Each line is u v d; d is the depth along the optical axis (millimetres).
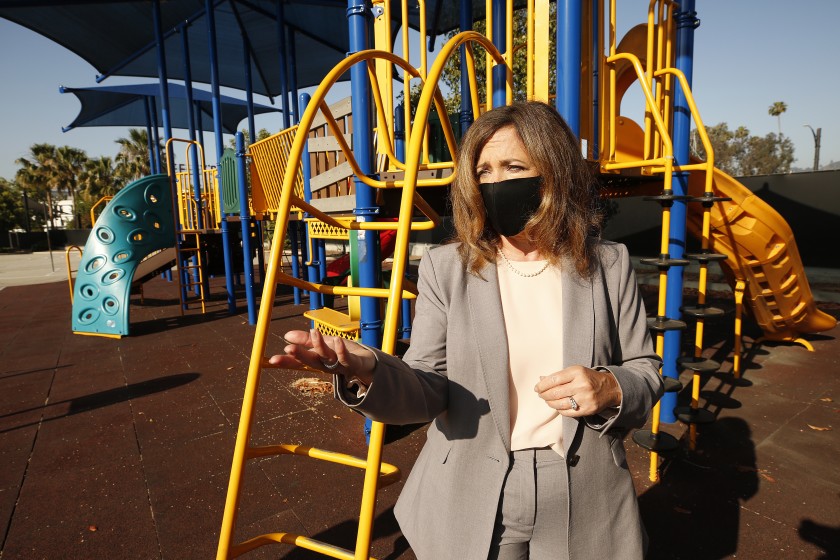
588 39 2836
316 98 1393
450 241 1188
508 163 1034
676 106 3279
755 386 4117
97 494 2701
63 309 9312
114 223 7012
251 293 7199
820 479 2676
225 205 7879
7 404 4188
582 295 1041
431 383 1035
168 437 3420
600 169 2990
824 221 7336
